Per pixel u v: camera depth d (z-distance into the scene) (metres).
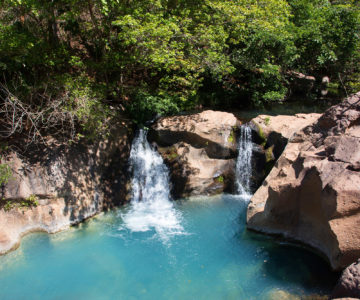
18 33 9.62
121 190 11.34
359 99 8.74
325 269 8.06
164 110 12.38
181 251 9.21
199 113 12.30
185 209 11.31
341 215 7.34
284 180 8.98
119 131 11.66
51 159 9.99
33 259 8.87
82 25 12.45
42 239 9.53
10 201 9.39
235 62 15.24
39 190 9.73
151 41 9.70
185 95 13.11
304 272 8.10
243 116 14.07
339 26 16.55
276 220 9.34
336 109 9.05
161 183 11.79
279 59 16.44
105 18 11.07
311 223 8.67
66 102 9.75
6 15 10.05
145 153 11.94
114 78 12.54
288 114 14.62
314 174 8.11
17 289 7.89
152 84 14.15
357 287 5.78
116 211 11.05
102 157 11.10
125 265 8.72
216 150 11.84
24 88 10.02
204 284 8.03
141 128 12.05
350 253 7.24
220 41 12.29
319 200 8.16
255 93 16.05
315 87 18.77
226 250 9.21
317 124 9.55
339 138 8.41
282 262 8.56
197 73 12.17
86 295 7.76
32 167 9.74
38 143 10.14
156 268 8.60
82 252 9.17
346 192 7.24
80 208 10.33
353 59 17.45
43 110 9.45
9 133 9.98
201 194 12.02
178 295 7.73
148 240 9.66
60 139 10.47
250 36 14.15
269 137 11.54
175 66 11.55
